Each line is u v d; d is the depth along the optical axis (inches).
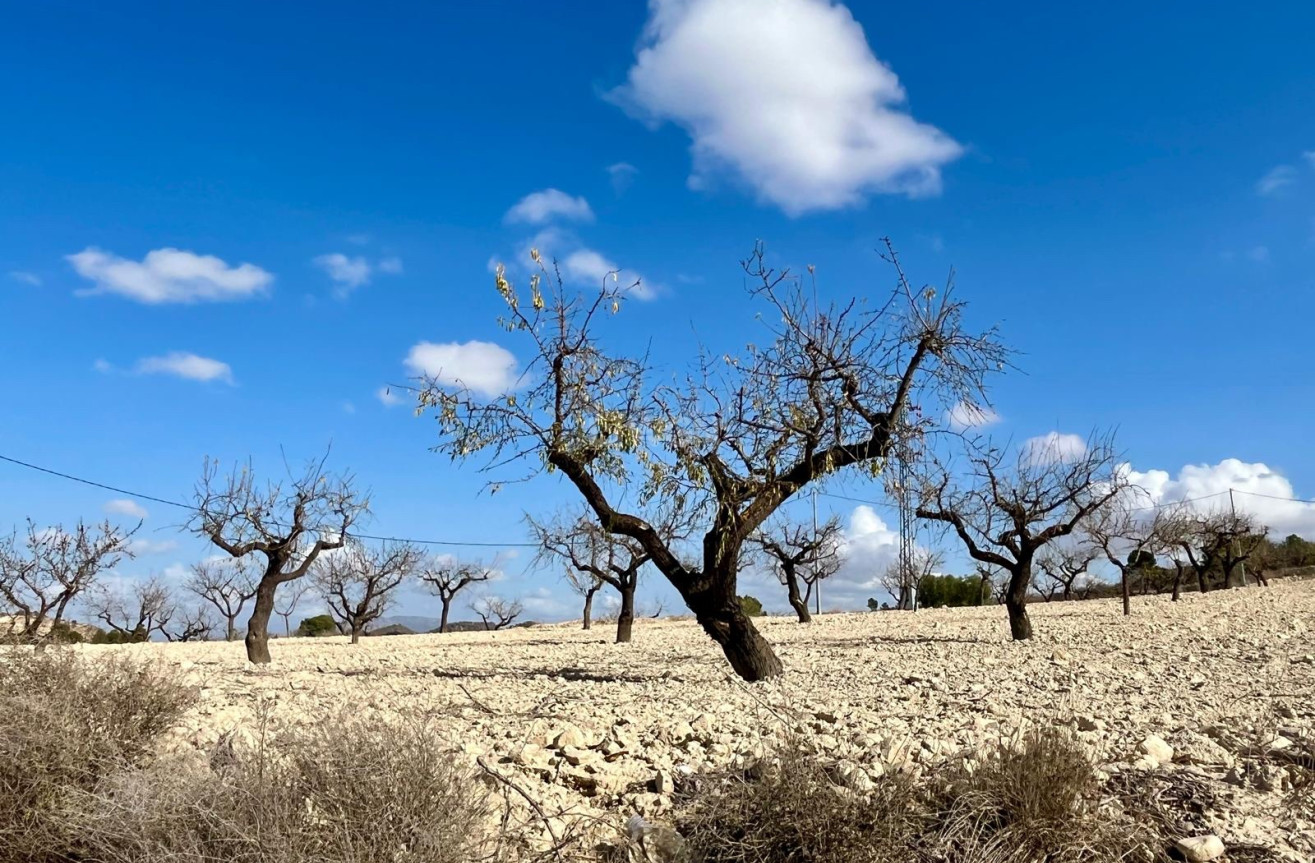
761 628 1589.6
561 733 313.1
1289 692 480.4
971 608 1961.1
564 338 611.8
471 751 285.1
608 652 1020.5
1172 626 1042.7
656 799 248.4
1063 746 232.5
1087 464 1027.9
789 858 204.2
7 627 325.1
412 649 1227.9
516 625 2497.5
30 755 205.9
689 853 213.2
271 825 179.5
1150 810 243.9
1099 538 1439.5
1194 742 321.7
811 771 217.0
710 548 625.0
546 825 224.1
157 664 297.6
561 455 624.7
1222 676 570.9
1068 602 1985.7
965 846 207.8
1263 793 265.9
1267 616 1110.4
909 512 992.9
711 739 323.3
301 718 342.3
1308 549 2790.4
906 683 575.5
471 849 194.5
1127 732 347.6
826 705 450.3
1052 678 576.7
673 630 1662.2
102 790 201.5
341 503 1031.0
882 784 217.6
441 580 2174.0
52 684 240.1
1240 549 2233.0
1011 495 1040.2
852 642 1051.3
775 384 612.4
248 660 978.1
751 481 618.8
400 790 189.2
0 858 198.8
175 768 196.7
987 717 399.9
